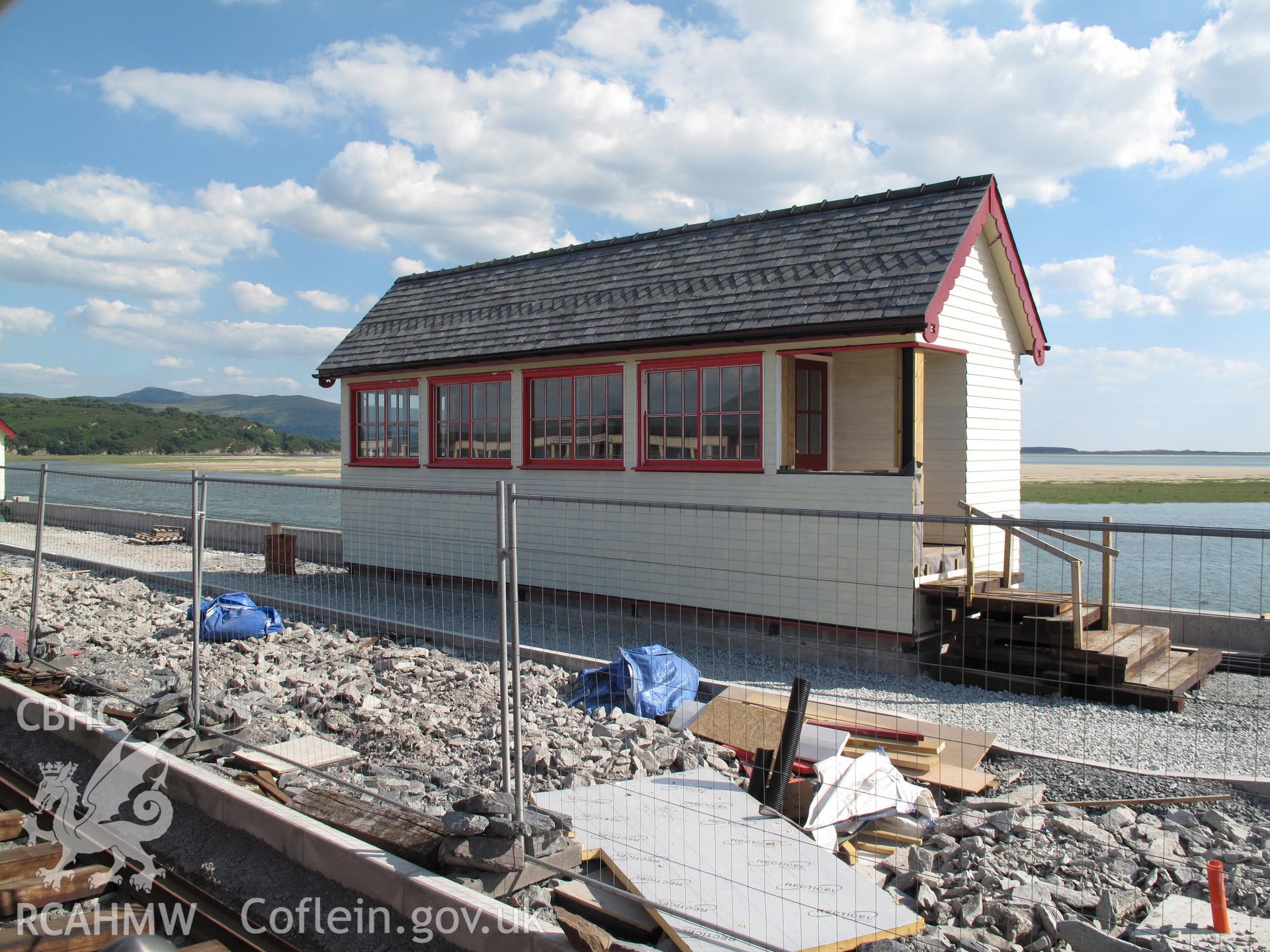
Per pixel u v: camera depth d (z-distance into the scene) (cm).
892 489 972
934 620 990
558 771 629
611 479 1211
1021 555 1250
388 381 1506
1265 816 574
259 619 1082
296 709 801
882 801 585
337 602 1311
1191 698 872
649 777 611
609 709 805
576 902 445
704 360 1109
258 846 529
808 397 1221
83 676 850
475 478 1373
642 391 1180
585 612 1234
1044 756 685
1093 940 413
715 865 473
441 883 439
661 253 1295
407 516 1469
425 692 838
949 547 1090
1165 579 1589
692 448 1136
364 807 532
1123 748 722
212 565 1688
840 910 430
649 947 400
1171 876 488
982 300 1130
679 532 1148
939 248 996
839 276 1040
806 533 1037
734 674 975
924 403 1133
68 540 1995
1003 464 1183
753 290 1101
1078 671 866
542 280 1419
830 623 1018
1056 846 525
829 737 680
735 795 569
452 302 1523
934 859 517
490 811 469
